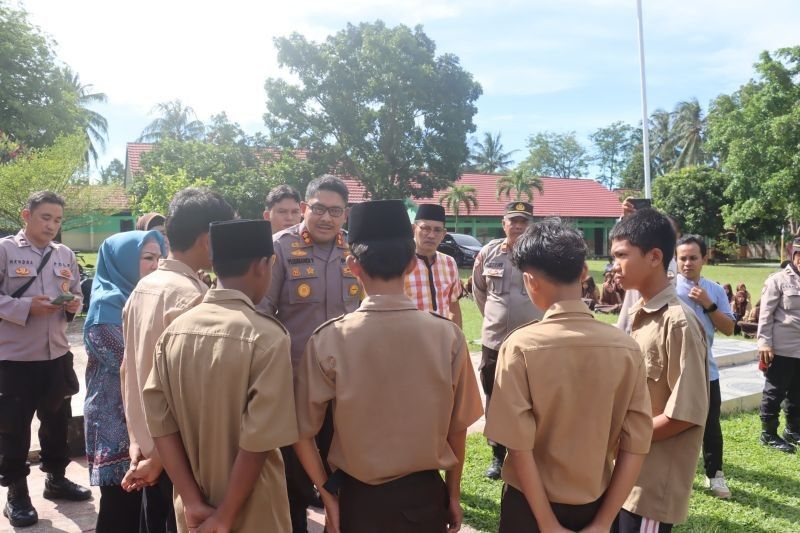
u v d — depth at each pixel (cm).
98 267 308
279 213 428
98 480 269
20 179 1323
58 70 2445
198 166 1980
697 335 242
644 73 981
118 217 3366
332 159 2252
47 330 369
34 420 509
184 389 200
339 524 211
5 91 2261
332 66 2161
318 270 336
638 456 199
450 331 218
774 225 3394
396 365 206
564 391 195
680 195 3534
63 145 1625
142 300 234
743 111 2748
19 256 381
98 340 284
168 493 239
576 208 3747
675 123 4772
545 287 205
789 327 495
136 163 3192
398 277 214
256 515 205
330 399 210
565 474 197
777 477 442
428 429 207
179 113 3900
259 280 217
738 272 2558
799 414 515
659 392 250
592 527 194
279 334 205
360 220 216
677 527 365
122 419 278
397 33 2202
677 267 448
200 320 203
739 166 2752
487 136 5722
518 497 209
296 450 214
